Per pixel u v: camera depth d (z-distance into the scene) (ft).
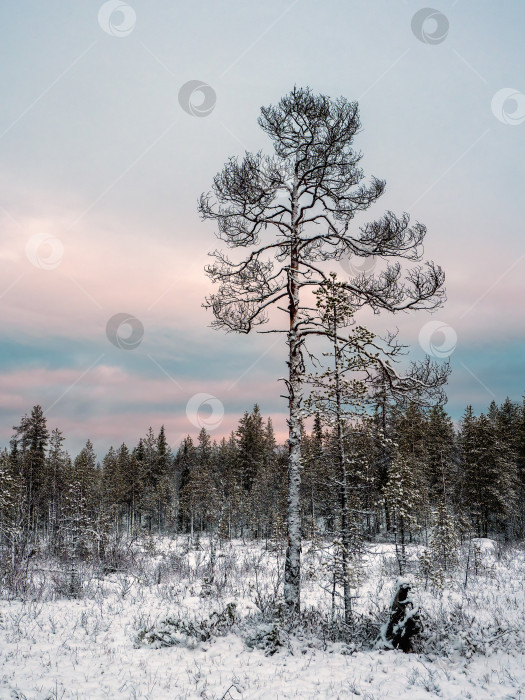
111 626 31.09
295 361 37.58
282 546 78.48
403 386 37.50
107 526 70.59
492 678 21.09
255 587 45.42
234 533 156.15
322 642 26.89
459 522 73.26
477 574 58.08
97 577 54.70
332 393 36.22
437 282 36.78
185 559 74.74
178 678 21.53
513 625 30.01
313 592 46.73
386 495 43.21
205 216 40.19
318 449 36.99
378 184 39.34
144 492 202.08
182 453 237.25
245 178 37.58
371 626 30.04
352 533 33.78
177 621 28.53
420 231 37.58
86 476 133.69
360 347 34.99
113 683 20.90
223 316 42.01
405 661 23.80
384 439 36.17
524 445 147.02
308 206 40.37
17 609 35.45
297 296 39.06
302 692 19.86
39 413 143.54
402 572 47.24
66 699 18.98
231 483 171.01
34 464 135.54
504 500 118.73
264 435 228.22
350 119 37.86
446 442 114.42
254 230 40.98
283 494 122.93
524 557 74.90
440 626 28.50
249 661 23.98
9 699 18.84
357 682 20.95
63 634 28.84
